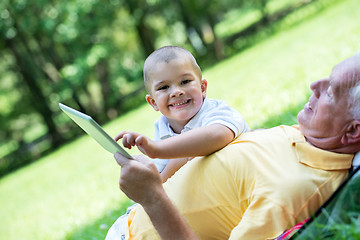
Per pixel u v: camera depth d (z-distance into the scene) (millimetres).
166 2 21375
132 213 2340
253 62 14758
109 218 4500
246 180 1943
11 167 21922
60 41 20250
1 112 26031
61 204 8312
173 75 2334
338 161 1921
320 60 8828
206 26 24078
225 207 2023
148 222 2154
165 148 2016
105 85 21859
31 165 18875
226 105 2359
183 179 2113
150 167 1934
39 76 21844
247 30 22906
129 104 22203
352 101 1808
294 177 1870
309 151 1943
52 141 21906
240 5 31375
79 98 21500
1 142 28969
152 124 12570
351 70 1821
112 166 9914
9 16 19812
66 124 23531
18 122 28062
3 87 25109
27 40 20781
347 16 13578
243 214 1975
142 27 21984
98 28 20828
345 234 1689
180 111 2355
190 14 21938
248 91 9586
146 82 2479
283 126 2195
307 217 1846
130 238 2184
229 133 2146
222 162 2016
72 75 20234
